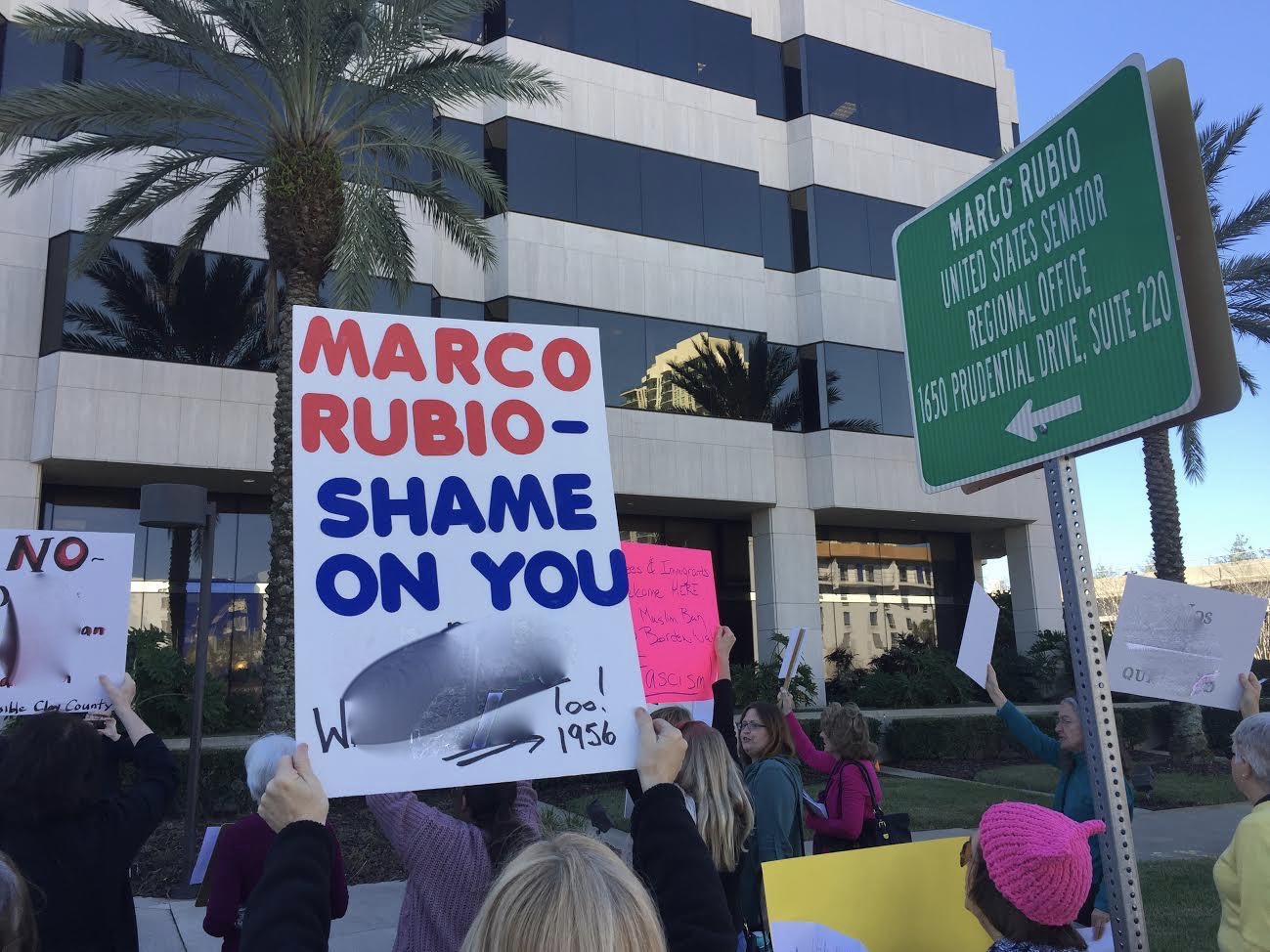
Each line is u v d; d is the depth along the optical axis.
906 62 25.14
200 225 13.97
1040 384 2.49
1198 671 3.88
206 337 16.39
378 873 8.05
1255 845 2.53
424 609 2.24
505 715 2.21
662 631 4.36
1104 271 2.31
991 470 2.65
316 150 11.45
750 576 23.02
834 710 4.62
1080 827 2.01
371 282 11.88
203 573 8.37
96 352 15.57
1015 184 2.60
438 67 12.22
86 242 13.28
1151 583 3.99
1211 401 2.09
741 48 22.78
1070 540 2.35
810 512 22.05
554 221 19.81
